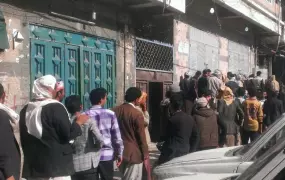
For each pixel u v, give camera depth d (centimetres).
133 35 1180
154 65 1254
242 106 891
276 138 461
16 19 793
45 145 436
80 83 960
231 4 1457
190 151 627
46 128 436
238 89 986
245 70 2016
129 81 1149
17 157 411
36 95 452
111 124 552
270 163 270
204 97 691
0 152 390
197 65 1494
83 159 512
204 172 443
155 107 1257
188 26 1415
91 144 518
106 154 543
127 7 1142
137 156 591
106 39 1068
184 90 1174
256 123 879
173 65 1318
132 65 1163
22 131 451
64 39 923
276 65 2394
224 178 383
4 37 746
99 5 1034
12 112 421
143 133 596
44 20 862
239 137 884
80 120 502
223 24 1711
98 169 540
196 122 653
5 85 764
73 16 945
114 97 1091
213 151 536
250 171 295
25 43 812
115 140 555
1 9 759
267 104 974
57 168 435
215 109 784
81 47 973
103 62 1053
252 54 2105
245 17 1619
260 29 2006
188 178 402
